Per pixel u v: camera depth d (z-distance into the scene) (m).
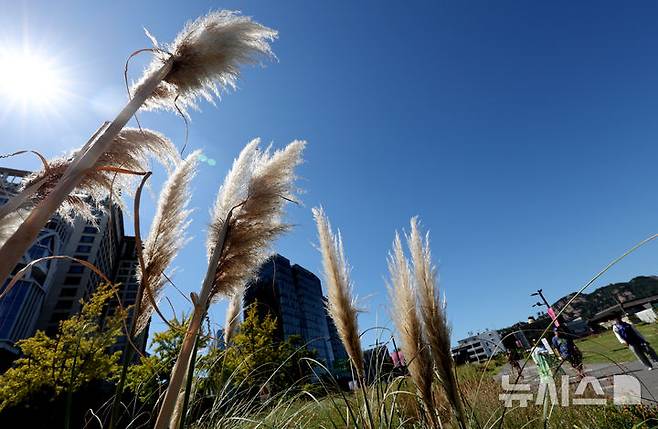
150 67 1.87
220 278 2.24
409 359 2.53
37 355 11.78
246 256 2.27
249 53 2.06
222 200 2.52
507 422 3.63
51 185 1.55
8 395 10.47
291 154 2.56
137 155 2.00
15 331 45.47
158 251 2.33
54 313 59.59
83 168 1.15
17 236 0.91
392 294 2.67
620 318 7.16
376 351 3.13
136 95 1.53
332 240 2.92
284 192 2.50
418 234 2.55
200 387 3.06
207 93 2.08
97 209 1.90
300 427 3.27
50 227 52.47
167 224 2.41
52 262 53.78
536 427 3.44
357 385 2.93
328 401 3.17
